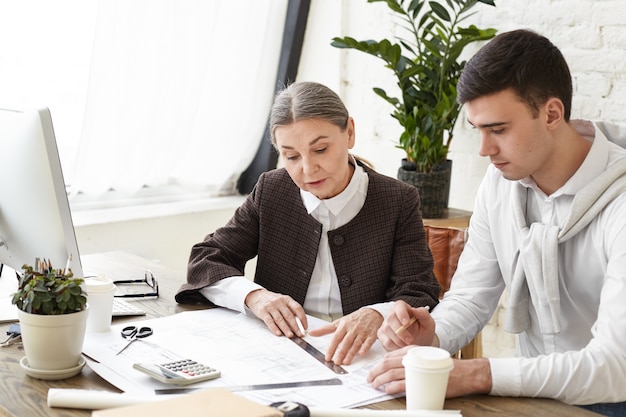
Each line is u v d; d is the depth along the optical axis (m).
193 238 3.30
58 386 1.35
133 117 3.05
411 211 1.88
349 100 3.37
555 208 1.65
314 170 1.72
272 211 1.92
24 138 1.54
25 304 1.37
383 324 1.51
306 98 1.68
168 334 1.59
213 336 1.58
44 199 1.55
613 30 2.55
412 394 1.23
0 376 1.39
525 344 1.81
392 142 3.21
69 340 1.38
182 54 3.12
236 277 1.79
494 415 1.27
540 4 2.71
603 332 1.40
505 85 1.44
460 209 2.96
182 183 3.43
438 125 2.74
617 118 2.58
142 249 3.14
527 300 1.73
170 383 1.33
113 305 1.77
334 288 1.87
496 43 1.47
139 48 3.01
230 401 1.11
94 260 2.19
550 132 1.52
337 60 3.35
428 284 1.81
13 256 1.74
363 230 1.86
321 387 1.34
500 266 1.78
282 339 1.58
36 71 2.85
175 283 1.99
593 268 1.60
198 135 3.36
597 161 1.58
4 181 1.64
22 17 2.78
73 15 2.88
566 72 1.51
